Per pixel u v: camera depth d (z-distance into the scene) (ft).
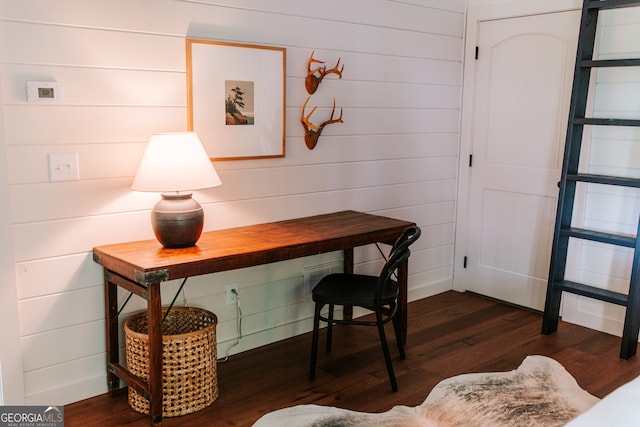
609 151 11.42
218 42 9.55
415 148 13.14
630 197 11.27
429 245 13.97
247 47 9.90
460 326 12.16
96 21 8.38
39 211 8.27
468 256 14.35
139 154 9.07
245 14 9.86
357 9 11.43
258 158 10.41
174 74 9.21
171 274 7.79
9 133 7.87
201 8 9.34
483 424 8.32
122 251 8.54
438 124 13.56
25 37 7.84
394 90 12.43
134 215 9.20
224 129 9.87
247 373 9.91
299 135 10.99
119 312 8.96
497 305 13.52
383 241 10.46
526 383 9.57
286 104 10.68
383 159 12.53
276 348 10.98
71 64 8.27
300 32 10.63
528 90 12.69
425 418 8.46
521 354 10.76
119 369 8.80
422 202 13.58
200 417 8.50
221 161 9.95
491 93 13.38
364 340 11.37
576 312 12.28
